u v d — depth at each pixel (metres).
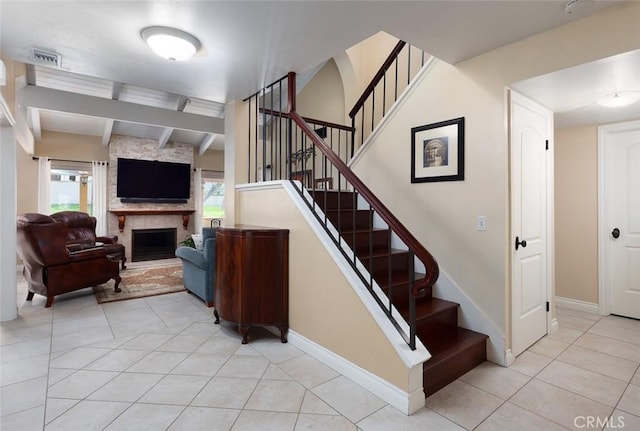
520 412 1.88
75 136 6.59
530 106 2.72
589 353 2.64
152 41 2.31
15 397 2.00
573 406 1.94
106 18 2.15
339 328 2.34
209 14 2.10
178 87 3.46
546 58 2.18
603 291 3.55
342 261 2.35
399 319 2.13
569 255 3.81
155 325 3.23
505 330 2.44
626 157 3.43
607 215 3.54
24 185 6.07
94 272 4.20
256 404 1.95
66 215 5.73
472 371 2.36
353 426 1.76
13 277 3.37
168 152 7.48
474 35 2.25
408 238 1.91
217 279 3.05
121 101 5.29
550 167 3.02
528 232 2.73
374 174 3.41
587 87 2.44
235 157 3.87
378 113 4.66
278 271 2.81
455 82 2.70
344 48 2.57
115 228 6.90
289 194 2.85
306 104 6.16
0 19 2.15
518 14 1.99
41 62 2.82
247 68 2.96
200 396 2.02
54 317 3.45
